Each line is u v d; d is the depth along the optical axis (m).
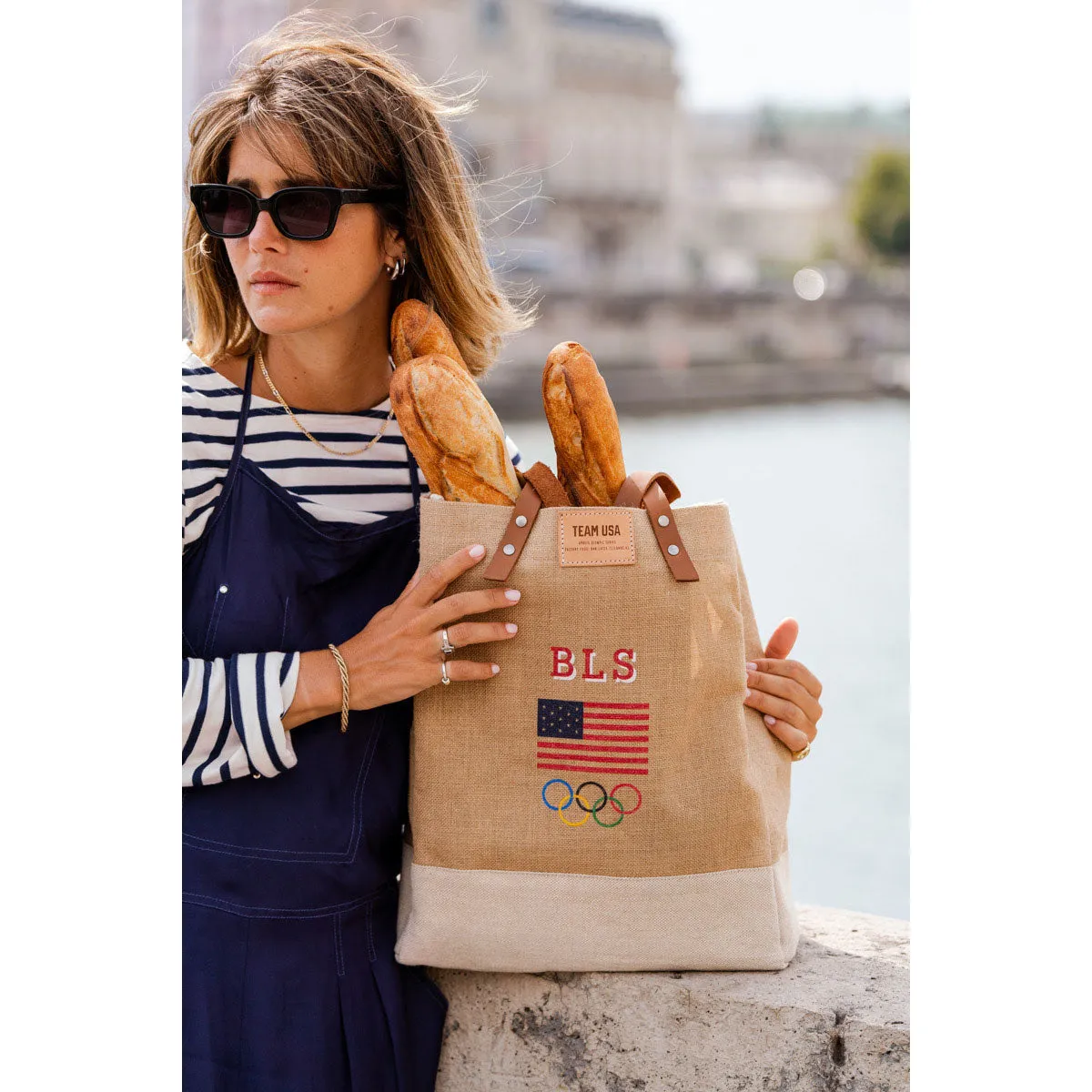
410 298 1.76
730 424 26.19
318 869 1.60
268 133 1.55
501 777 1.55
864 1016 1.50
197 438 1.64
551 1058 1.66
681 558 1.53
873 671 6.86
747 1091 1.55
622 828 1.53
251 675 1.53
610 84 51.66
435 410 1.56
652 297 42.84
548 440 21.31
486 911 1.55
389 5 44.41
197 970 1.56
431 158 1.68
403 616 1.53
